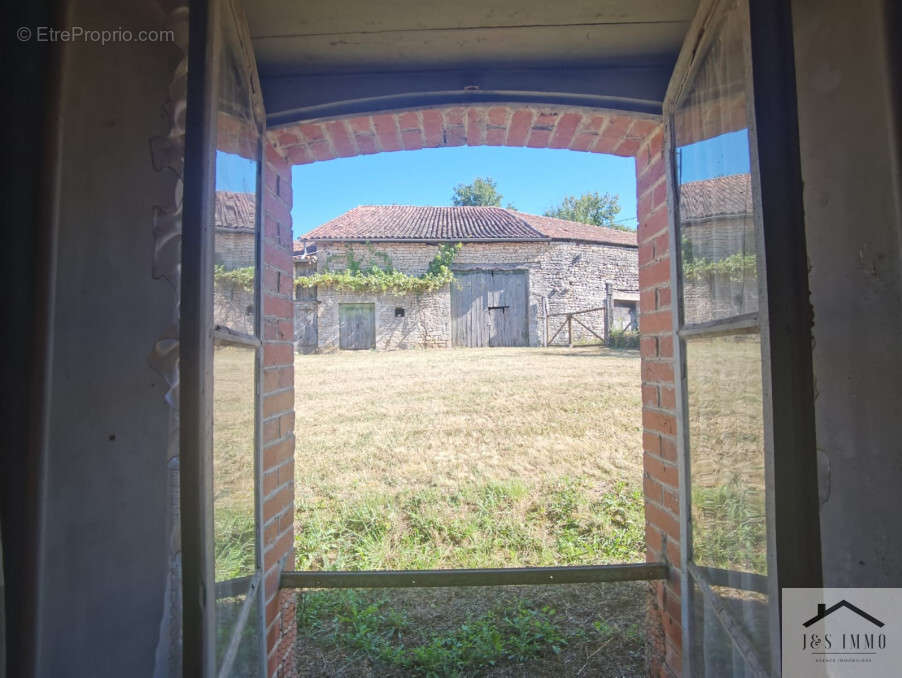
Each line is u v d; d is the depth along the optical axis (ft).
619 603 8.44
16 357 2.58
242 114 4.51
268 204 5.87
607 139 6.61
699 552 5.00
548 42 5.36
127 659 3.19
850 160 3.14
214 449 3.42
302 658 7.32
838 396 3.26
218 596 3.50
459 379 26.96
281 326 6.16
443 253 46.34
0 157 2.60
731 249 3.91
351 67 5.75
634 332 43.75
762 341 2.91
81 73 2.96
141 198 3.34
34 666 2.54
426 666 7.06
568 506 11.21
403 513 11.17
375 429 17.58
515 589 8.89
